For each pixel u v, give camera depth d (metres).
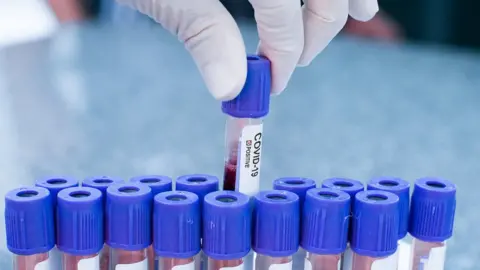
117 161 0.91
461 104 1.35
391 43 2.12
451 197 0.50
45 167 0.87
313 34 0.54
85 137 1.02
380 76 1.62
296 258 0.51
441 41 2.12
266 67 0.49
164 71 1.60
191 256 0.46
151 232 0.47
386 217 0.46
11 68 1.52
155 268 0.50
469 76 1.64
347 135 1.09
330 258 0.48
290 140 1.05
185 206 0.45
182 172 0.86
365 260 0.47
